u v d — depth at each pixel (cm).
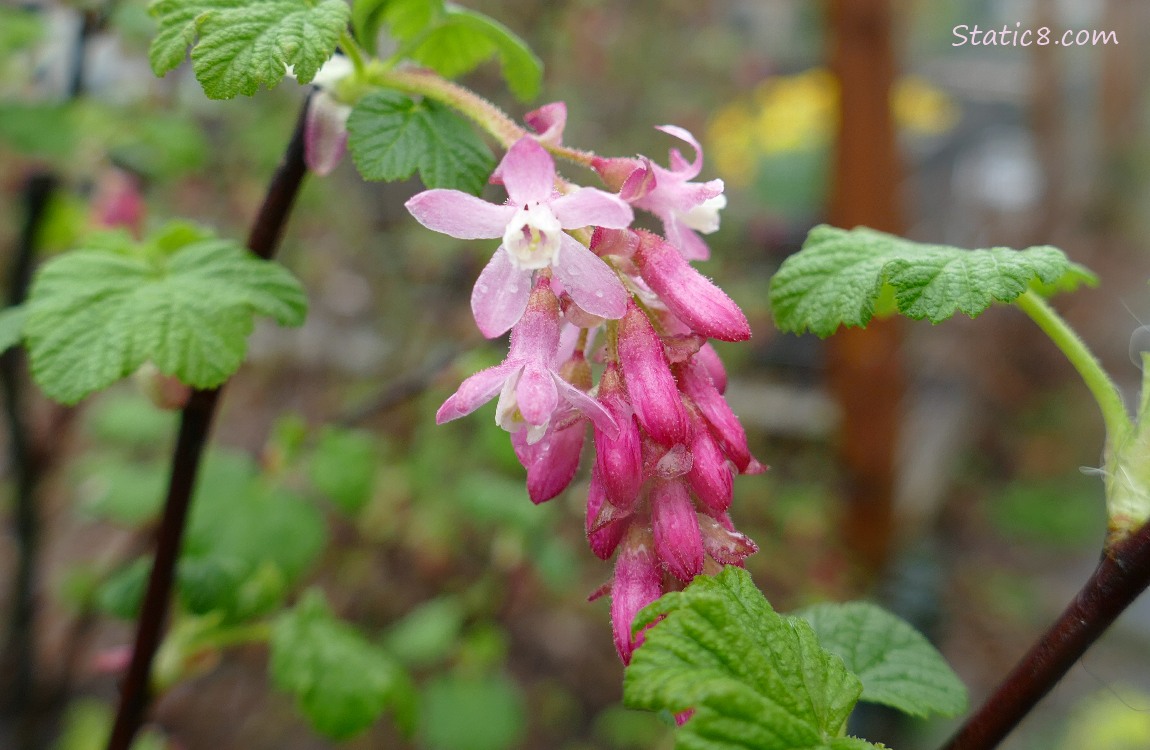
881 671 9
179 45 7
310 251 33
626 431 6
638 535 6
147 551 15
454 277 31
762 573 30
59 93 18
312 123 9
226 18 7
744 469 7
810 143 43
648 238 6
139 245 10
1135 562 6
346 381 33
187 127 19
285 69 7
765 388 38
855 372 27
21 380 19
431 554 26
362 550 27
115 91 19
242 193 30
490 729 21
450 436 26
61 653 22
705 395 6
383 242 31
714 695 5
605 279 6
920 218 49
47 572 25
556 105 7
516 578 23
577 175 19
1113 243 57
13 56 18
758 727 5
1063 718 26
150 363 9
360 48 9
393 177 8
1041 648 7
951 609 31
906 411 35
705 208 7
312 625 14
